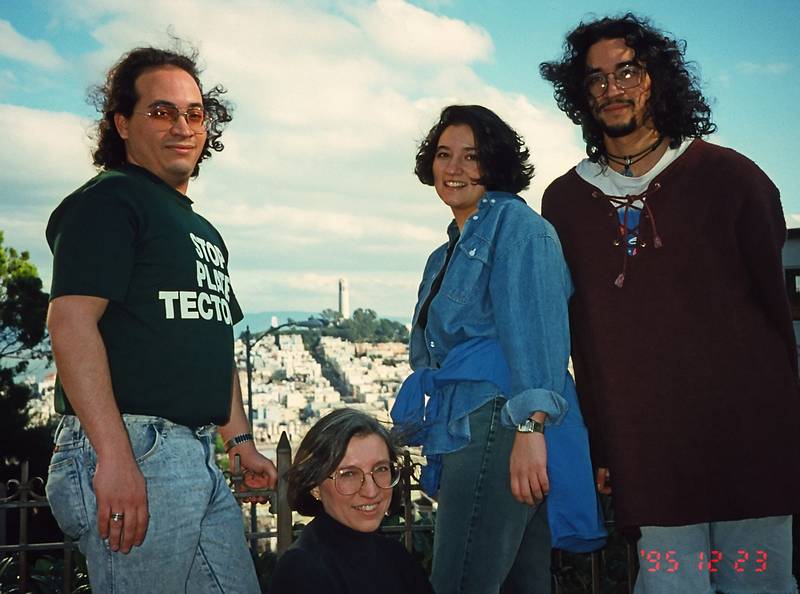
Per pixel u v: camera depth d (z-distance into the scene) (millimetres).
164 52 2268
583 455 2205
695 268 2236
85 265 1904
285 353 172125
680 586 2256
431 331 2332
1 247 19188
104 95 2293
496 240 2246
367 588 2020
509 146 2383
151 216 2055
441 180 2395
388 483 2102
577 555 3812
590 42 2400
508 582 2424
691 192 2273
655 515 2191
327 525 2072
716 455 2199
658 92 2293
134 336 2000
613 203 2363
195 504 2027
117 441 1879
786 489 2188
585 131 2492
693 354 2217
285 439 2955
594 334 2312
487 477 2152
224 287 2299
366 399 107562
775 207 2264
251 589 2219
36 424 17734
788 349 2271
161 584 1988
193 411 2074
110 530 1862
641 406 2238
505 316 2146
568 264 2424
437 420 2238
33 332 19344
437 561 2213
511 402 2096
